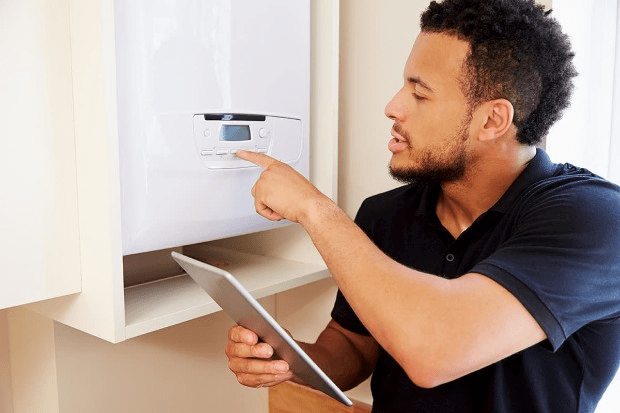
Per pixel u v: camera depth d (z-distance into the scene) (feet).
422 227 3.49
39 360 3.87
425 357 2.36
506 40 2.88
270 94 3.47
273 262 4.22
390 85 4.33
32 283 2.79
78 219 2.93
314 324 4.95
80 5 2.72
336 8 3.86
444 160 3.05
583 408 3.01
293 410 5.03
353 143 4.58
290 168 3.03
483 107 2.95
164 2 2.89
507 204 3.10
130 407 4.28
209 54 3.10
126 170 2.86
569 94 3.20
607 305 2.60
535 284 2.42
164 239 3.08
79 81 2.80
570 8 3.93
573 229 2.59
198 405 4.82
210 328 4.85
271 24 3.42
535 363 2.98
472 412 3.15
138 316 3.05
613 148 4.21
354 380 3.92
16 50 2.63
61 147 2.83
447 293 2.39
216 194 3.25
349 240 2.59
